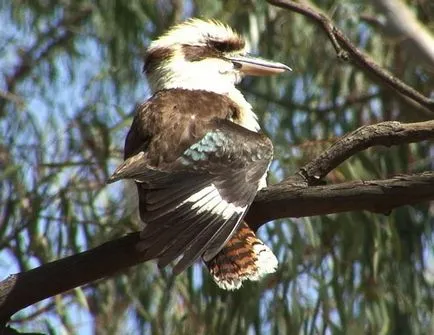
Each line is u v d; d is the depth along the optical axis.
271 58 12.78
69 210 11.85
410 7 12.22
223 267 7.65
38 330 12.02
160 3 13.49
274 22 12.86
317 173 7.95
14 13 14.57
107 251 7.73
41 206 11.86
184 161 7.91
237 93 9.51
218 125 8.24
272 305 11.12
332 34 9.12
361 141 7.91
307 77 12.76
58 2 14.57
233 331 11.05
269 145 8.24
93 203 11.98
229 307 11.11
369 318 11.34
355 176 11.13
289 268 11.01
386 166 12.07
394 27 6.88
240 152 8.07
